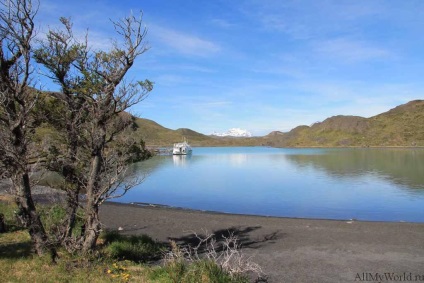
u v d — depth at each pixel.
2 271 9.46
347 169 67.88
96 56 10.06
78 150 10.69
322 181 48.41
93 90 9.74
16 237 13.22
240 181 50.44
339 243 15.38
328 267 12.16
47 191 23.25
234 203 31.72
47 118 10.31
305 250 14.30
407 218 24.75
